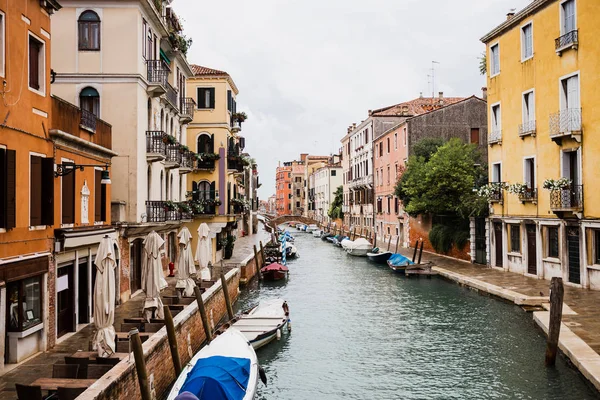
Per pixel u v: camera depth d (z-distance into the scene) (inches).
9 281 382.3
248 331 595.5
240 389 376.5
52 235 451.2
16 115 394.6
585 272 746.2
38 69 438.6
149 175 756.6
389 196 1748.3
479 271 997.8
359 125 2177.7
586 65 741.9
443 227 1305.4
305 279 1131.3
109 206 599.5
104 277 392.2
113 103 684.1
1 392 336.8
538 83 854.5
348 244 1715.1
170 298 612.1
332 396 459.5
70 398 312.5
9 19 386.3
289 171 4854.8
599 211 720.3
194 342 551.2
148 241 520.7
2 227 375.6
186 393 296.8
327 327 697.0
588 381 421.1
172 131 915.4
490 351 559.5
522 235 907.4
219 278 816.3
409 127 1499.8
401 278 1101.1
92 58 682.8
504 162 966.4
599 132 719.7
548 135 829.8
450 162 1152.2
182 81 1008.2
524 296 725.9
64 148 485.1
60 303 485.1
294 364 546.9
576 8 759.1
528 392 442.6
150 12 727.1
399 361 547.5
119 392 334.3
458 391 459.8
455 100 1977.1
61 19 679.1
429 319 720.3
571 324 552.7
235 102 1286.9
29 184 414.3
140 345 330.3
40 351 431.5
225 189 1114.1
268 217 3912.4
